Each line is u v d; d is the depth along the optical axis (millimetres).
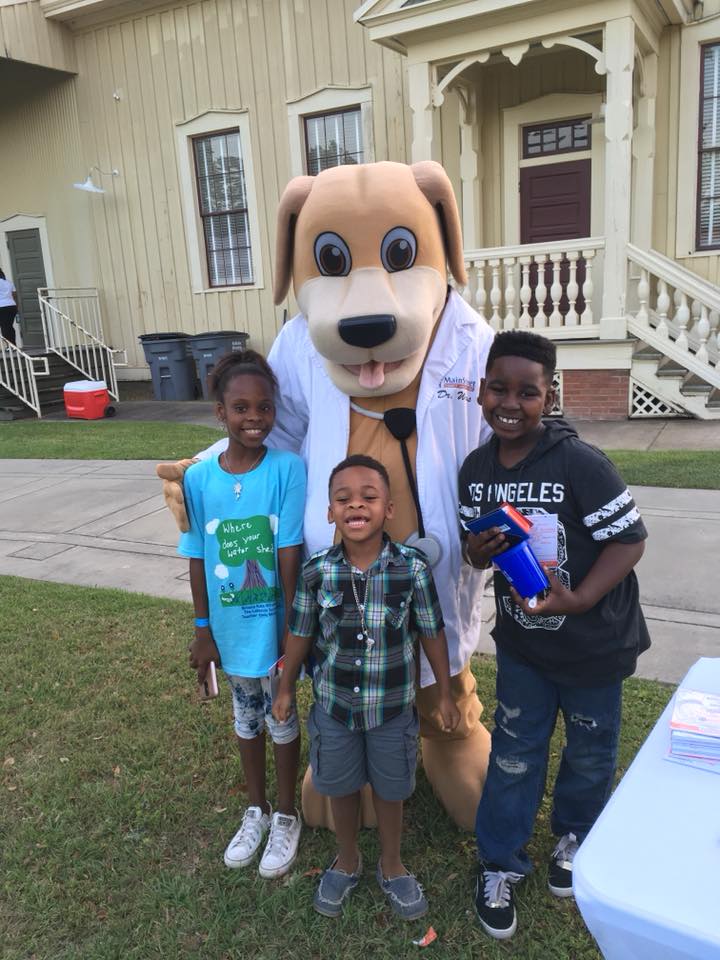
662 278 8273
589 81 9875
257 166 11914
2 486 7719
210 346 12102
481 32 8289
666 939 1111
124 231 13375
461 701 2570
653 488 5918
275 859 2439
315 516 2389
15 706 3451
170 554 5438
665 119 9547
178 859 2525
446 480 2342
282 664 2436
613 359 8547
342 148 11336
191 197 12570
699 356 8297
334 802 2250
